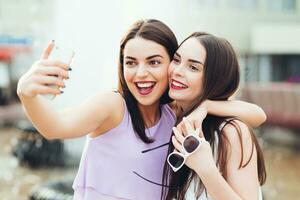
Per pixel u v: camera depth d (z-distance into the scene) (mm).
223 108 1858
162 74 1891
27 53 16688
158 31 1871
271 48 16438
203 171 1667
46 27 16547
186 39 1898
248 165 1779
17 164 7988
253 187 1771
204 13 17062
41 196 3895
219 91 1862
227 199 1674
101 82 7535
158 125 2010
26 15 18078
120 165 1903
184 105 1958
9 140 10992
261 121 1927
